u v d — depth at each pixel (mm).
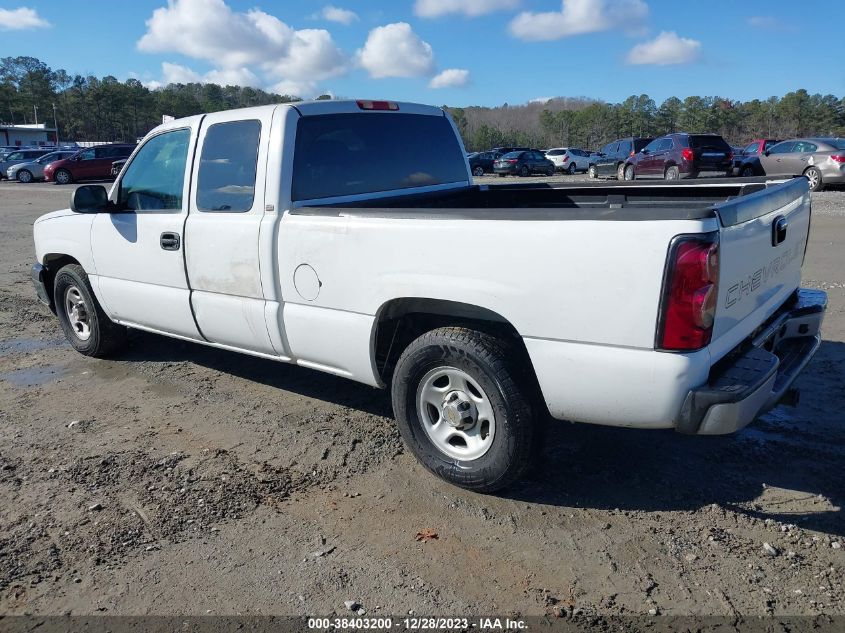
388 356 3891
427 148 4957
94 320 5652
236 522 3357
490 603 2750
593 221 2934
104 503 3541
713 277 2803
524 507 3430
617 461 3855
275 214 4039
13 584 2922
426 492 3596
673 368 2846
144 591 2869
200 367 5629
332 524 3326
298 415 4621
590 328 2992
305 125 4129
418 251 3422
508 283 3168
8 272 10062
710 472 3707
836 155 17656
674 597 2744
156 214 4766
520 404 3281
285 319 4078
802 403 4512
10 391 5191
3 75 140625
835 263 8836
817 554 2977
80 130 120500
